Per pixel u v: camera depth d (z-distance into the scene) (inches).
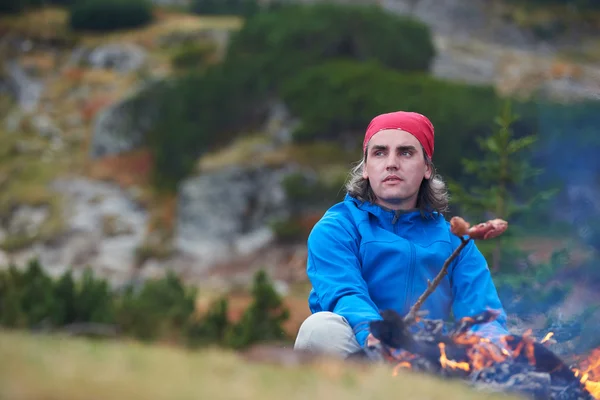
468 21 2137.1
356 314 174.9
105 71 1772.9
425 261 191.5
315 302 193.3
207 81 1432.1
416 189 198.1
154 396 81.4
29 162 1521.9
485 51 1905.8
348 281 187.0
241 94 1408.7
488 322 168.9
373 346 158.9
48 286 412.2
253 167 1291.8
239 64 1430.9
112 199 1398.9
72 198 1412.4
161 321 374.3
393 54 1477.6
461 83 1328.7
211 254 1259.2
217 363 104.3
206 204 1288.1
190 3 2108.8
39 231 1357.0
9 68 1779.0
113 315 376.2
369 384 100.7
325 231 195.0
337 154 1300.4
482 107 1209.4
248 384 92.1
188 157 1398.9
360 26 1460.4
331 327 171.2
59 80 1758.1
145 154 1471.5
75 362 92.6
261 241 1254.9
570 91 1625.2
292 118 1362.0
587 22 2176.4
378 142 198.4
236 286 1140.5
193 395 83.4
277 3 1920.5
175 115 1435.8
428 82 1293.1
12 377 82.6
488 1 2203.5
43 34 1839.3
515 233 351.6
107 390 81.1
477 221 357.7
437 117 1182.9
